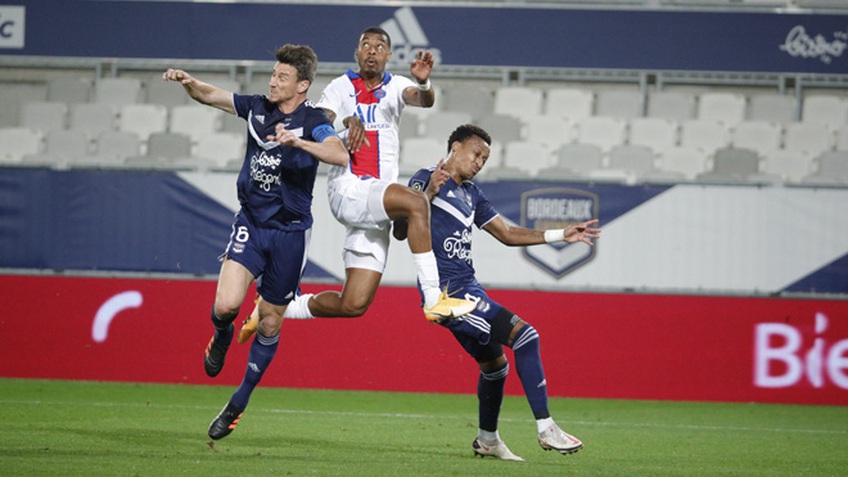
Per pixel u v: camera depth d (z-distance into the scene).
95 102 42.91
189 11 41.56
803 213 30.88
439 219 17.59
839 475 17.28
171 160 37.09
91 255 31.73
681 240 31.05
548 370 31.20
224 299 16.61
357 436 20.95
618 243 31.16
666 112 42.06
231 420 17.56
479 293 17.47
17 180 31.77
